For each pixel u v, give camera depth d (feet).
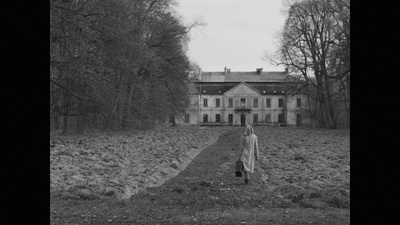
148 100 228.43
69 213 38.09
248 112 490.49
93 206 41.68
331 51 232.53
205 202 43.42
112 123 203.31
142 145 121.39
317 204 41.63
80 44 128.88
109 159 80.84
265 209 40.32
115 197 46.73
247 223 34.40
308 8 241.76
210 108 493.36
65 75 130.11
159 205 42.29
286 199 45.39
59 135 162.50
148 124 247.09
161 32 218.38
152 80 221.25
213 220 35.60
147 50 192.95
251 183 56.95
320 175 62.69
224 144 133.80
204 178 61.77
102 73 141.90
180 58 232.73
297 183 55.77
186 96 269.64
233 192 49.42
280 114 488.02
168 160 81.51
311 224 33.83
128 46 164.14
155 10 212.23
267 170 70.38
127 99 211.41
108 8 144.25
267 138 168.04
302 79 262.26
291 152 102.32
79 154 89.81
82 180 57.16
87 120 182.19
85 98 144.36
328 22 231.09
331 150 108.88
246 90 491.72
